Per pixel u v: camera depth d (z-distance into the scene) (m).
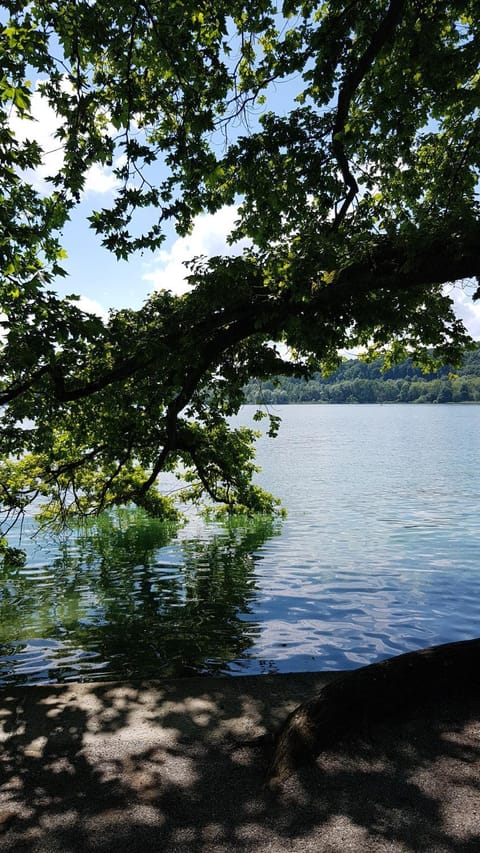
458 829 3.30
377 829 3.33
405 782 3.77
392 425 106.00
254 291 8.86
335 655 9.20
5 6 6.46
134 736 4.55
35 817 3.54
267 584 14.02
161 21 6.98
